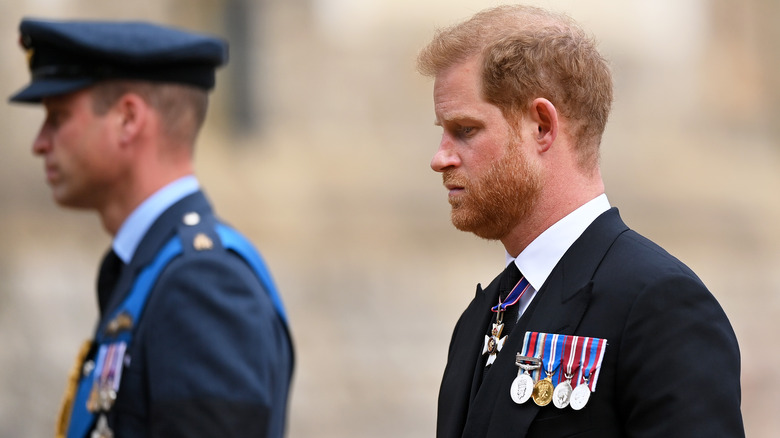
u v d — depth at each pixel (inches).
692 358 298.8
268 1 1760.6
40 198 1440.7
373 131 1755.7
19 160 1449.3
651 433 297.4
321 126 1750.7
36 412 1251.2
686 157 1865.2
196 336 423.5
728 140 1909.4
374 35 1788.9
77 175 473.4
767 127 1942.7
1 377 1259.2
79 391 451.5
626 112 1872.5
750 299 1756.9
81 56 471.2
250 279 449.1
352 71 1775.3
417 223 1686.8
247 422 416.2
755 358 1627.7
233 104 1736.0
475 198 331.0
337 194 1683.1
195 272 438.9
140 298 445.1
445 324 1588.3
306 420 1401.3
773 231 1824.6
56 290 1378.0
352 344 1523.1
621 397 305.4
